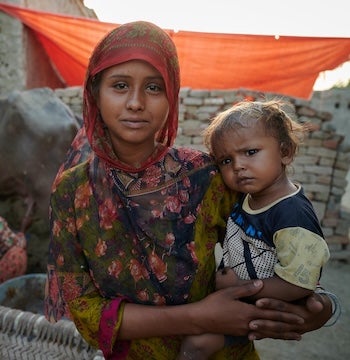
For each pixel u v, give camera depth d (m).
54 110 3.82
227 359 1.34
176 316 1.18
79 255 1.31
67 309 1.36
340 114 8.05
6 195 4.02
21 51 6.13
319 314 1.24
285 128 1.27
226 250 1.34
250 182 1.23
